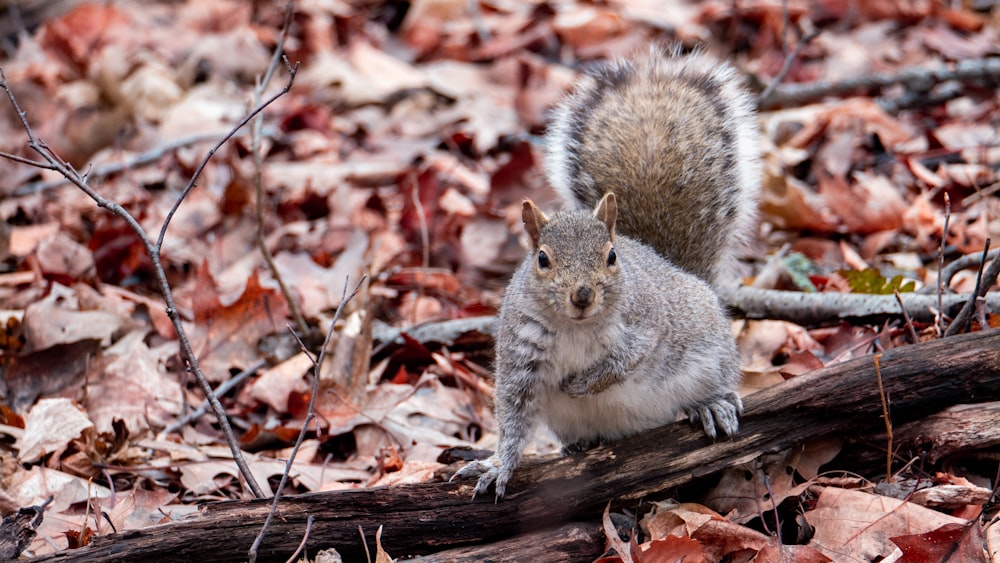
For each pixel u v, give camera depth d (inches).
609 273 316.2
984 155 567.5
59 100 736.3
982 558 281.0
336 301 499.8
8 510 349.1
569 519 321.7
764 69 725.3
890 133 606.5
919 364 322.7
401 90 731.4
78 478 366.6
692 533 307.3
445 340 465.1
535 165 606.2
